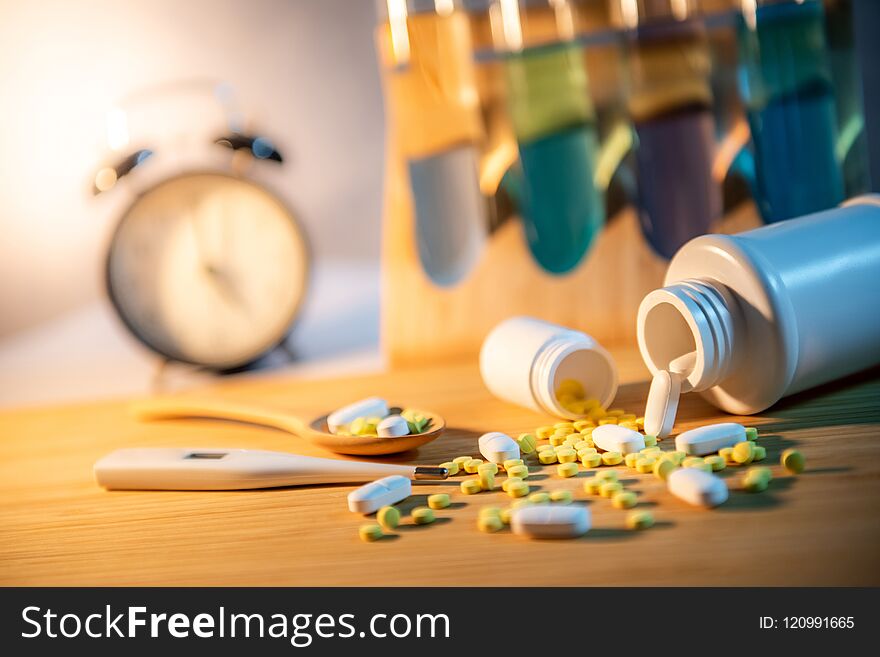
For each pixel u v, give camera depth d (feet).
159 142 4.08
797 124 3.52
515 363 2.81
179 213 3.55
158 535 2.26
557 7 3.61
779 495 2.12
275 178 4.14
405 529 2.16
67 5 3.99
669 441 2.54
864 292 2.62
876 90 3.90
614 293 3.63
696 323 2.47
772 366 2.51
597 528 2.05
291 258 3.64
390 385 3.39
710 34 3.59
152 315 3.56
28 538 2.32
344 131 4.18
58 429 3.28
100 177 3.43
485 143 3.63
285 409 3.02
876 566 1.77
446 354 3.67
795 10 3.49
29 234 4.10
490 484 2.34
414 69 3.60
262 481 2.48
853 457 2.28
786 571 1.79
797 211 3.55
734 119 3.63
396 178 3.67
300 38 4.10
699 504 2.09
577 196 3.60
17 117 4.02
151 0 4.02
